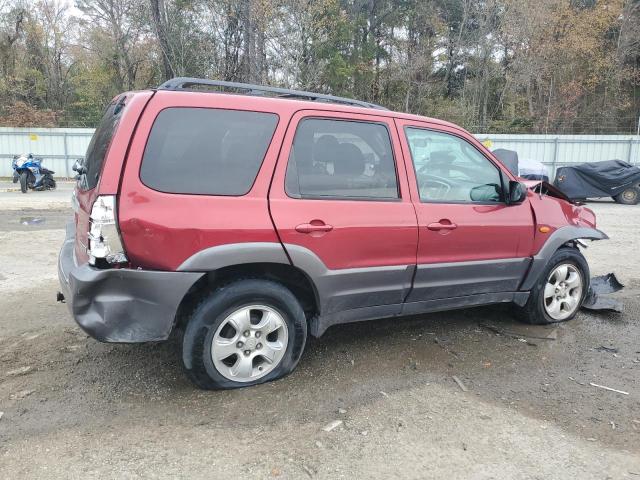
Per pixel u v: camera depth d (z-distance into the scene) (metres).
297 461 2.79
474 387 3.69
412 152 4.02
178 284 3.19
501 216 4.36
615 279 6.19
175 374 3.76
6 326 4.66
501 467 2.79
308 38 27.55
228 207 3.27
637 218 13.05
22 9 37.91
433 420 3.22
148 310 3.18
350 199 3.68
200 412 3.25
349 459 2.82
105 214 3.05
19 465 2.71
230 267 3.43
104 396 3.44
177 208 3.15
